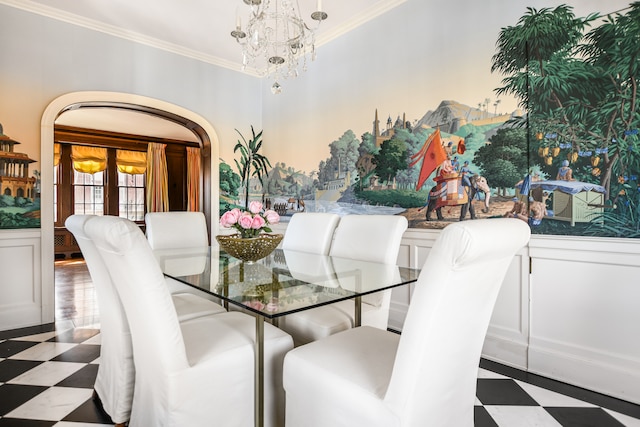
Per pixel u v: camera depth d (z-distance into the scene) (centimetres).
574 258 216
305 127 420
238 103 471
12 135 313
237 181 473
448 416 124
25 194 318
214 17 348
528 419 179
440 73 287
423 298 103
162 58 406
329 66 387
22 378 218
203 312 203
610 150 203
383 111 332
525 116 238
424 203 300
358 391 118
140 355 144
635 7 193
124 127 731
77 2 322
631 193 196
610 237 203
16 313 312
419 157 303
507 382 219
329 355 140
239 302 140
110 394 172
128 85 381
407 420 107
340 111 376
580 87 213
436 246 102
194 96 432
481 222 105
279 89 278
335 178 383
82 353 256
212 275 190
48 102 332
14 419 176
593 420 178
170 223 307
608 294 204
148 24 362
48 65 332
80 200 758
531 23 234
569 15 217
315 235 277
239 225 204
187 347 146
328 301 142
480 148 262
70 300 403
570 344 218
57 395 199
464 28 271
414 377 106
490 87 257
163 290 128
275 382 160
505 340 247
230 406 145
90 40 357
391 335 162
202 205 465
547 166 228
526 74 237
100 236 127
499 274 123
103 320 183
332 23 361
